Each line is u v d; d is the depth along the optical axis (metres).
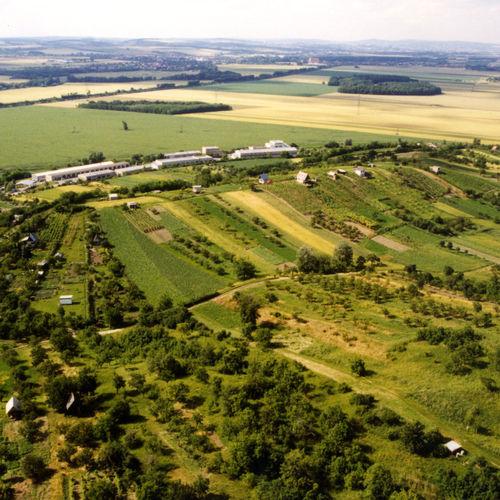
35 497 72.25
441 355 101.62
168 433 84.56
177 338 119.69
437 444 80.25
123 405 88.81
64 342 112.44
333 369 103.31
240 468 75.25
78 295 142.25
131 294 143.12
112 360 111.12
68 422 88.25
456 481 73.06
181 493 69.00
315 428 84.38
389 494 72.00
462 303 139.88
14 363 105.75
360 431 83.44
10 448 81.56
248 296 137.38
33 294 141.88
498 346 105.31
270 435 82.69
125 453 78.12
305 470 75.06
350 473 75.31
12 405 89.38
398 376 97.69
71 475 76.38
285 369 100.75
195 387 97.88
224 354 108.06
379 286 147.50
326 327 119.69
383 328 117.69
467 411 87.50
